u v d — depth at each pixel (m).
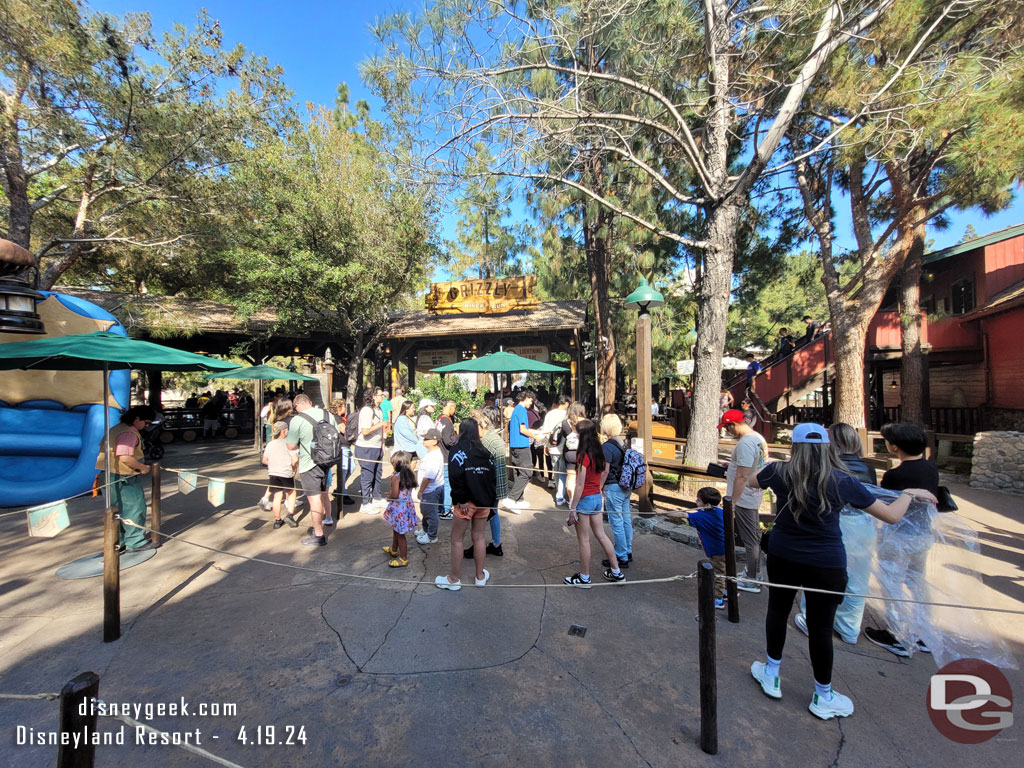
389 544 5.40
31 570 4.54
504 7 6.88
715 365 7.64
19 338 6.96
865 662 3.15
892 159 7.56
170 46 9.84
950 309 14.48
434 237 14.30
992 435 7.69
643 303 6.66
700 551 5.18
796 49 7.68
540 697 2.75
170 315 11.32
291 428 5.34
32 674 2.94
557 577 4.49
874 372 17.33
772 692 2.75
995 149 6.00
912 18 6.52
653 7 7.32
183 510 6.79
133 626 3.52
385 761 2.28
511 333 15.60
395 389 16.66
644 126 9.27
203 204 11.73
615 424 4.77
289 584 4.28
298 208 12.22
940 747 2.37
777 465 2.79
